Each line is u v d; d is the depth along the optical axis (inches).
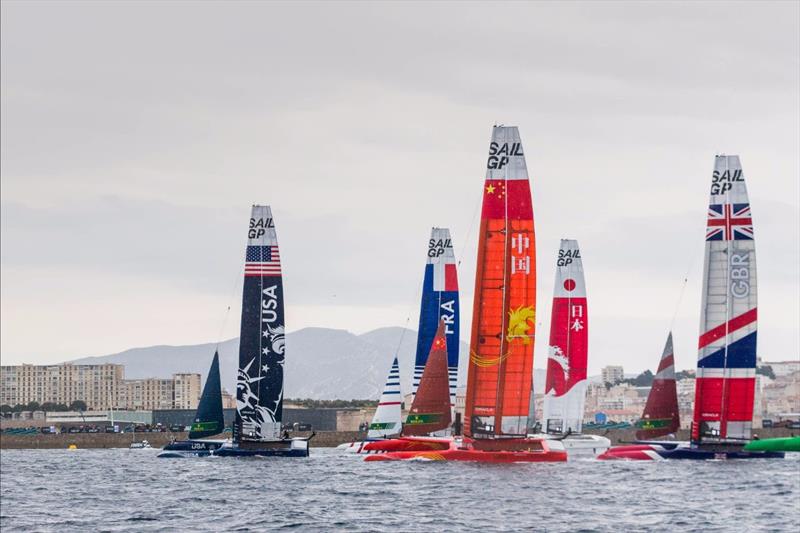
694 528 6018.7
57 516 6948.8
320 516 6584.6
